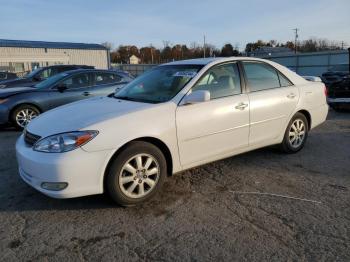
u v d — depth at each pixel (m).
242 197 3.88
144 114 3.69
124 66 48.34
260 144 4.81
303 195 3.92
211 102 4.15
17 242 3.04
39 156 3.35
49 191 3.35
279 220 3.34
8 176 4.61
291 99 5.10
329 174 4.58
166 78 4.46
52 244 3.00
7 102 7.80
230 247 2.91
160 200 3.82
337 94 9.76
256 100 4.61
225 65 4.51
